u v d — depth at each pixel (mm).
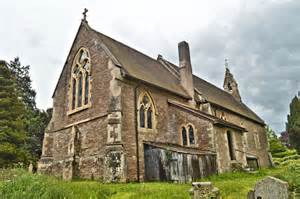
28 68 50562
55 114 23672
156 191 12086
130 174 17875
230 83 46375
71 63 23734
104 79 20062
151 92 22141
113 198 11203
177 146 20922
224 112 31422
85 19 24047
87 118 20469
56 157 21984
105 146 17891
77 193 10570
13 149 24891
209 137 21656
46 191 9188
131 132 19016
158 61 32031
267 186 8102
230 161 22641
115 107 18234
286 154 45500
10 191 8828
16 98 28266
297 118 45781
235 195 11398
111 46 23281
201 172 19375
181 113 23500
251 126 37344
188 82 27891
